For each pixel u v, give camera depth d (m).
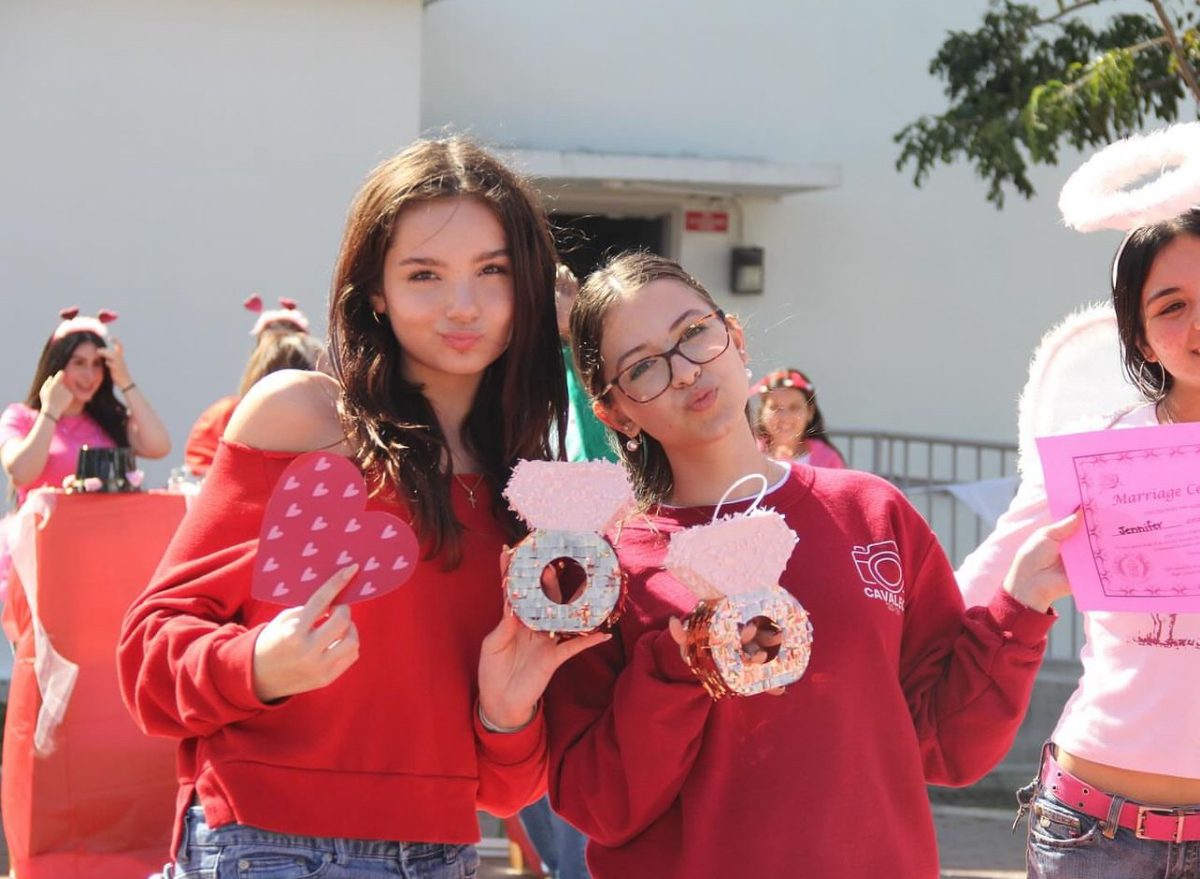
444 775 2.37
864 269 10.45
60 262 8.34
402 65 8.70
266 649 2.12
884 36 10.45
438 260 2.39
